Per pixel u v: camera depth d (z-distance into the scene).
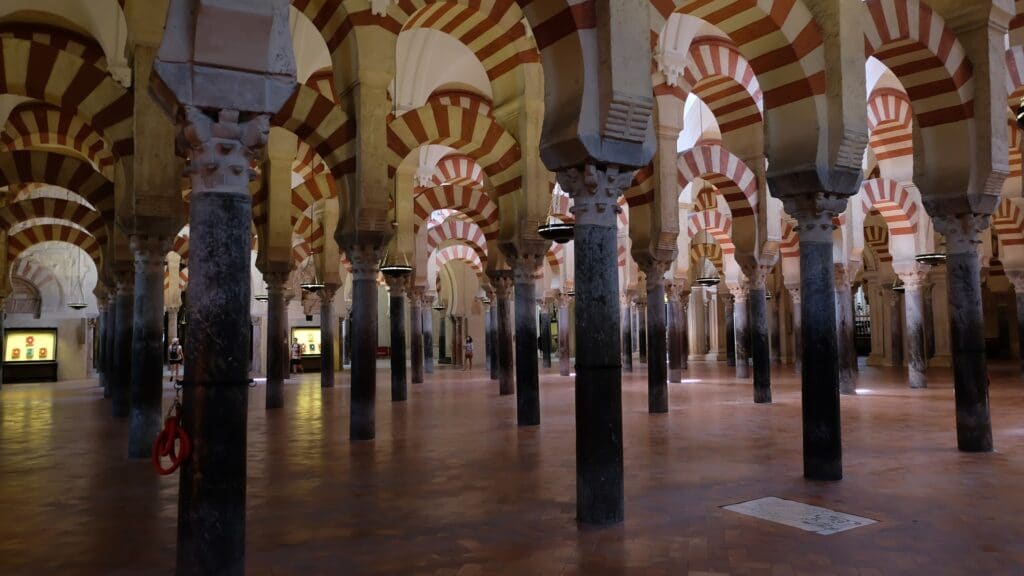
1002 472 6.52
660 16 6.81
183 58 3.71
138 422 7.88
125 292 11.62
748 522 4.91
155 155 7.94
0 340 19.61
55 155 12.05
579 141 5.01
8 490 6.18
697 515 5.10
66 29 12.42
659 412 11.18
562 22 5.10
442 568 4.01
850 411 11.09
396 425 10.16
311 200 15.92
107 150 14.22
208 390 3.71
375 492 5.89
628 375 20.97
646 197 11.87
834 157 6.55
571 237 10.57
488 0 10.11
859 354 31.25
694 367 24.03
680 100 11.97
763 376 12.66
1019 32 10.94
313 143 9.66
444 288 31.77
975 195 7.96
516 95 11.10
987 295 25.62
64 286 24.61
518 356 10.27
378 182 9.28
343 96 9.57
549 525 4.88
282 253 12.79
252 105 3.81
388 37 9.35
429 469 6.87
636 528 4.80
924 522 4.88
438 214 24.39
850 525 4.82
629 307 23.34
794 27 6.50
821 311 6.45
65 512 5.41
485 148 11.13
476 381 19.42
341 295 26.81
